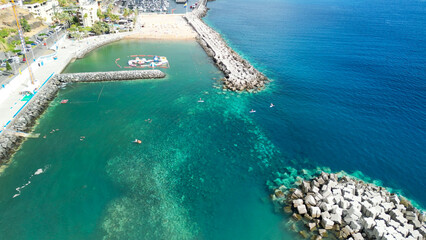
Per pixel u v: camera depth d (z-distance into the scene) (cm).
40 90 7806
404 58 12006
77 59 11038
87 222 4281
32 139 6109
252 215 4481
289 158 5800
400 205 4441
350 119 7275
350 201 4438
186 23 17125
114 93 8325
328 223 4153
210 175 5297
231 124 6919
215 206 4634
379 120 7250
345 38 15200
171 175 5262
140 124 6806
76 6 15325
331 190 4753
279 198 4775
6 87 7412
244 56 11950
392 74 10225
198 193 4881
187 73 9931
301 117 7312
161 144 6112
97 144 6028
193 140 6284
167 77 9550
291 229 4238
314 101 8162
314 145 6231
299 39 14862
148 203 4644
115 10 19775
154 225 4262
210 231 4209
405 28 17812
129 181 5084
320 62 11406
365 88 9062
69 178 5106
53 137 6200
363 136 6581
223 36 15162
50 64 9762
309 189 4816
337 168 5550
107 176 5184
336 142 6353
